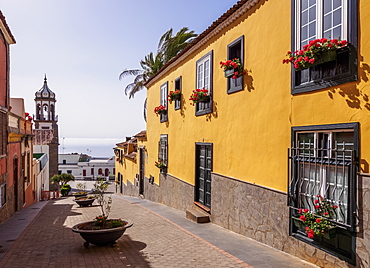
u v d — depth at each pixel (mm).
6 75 12836
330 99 5457
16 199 14969
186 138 12641
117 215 12688
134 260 6418
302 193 6012
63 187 34812
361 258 4754
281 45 6766
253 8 7887
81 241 8234
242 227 8227
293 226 6305
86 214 13609
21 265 6289
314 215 5406
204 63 10945
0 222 11398
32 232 9797
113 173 66438
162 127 15984
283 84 6676
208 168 10695
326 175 5523
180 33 24469
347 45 5125
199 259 6328
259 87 7578
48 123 40281
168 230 9180
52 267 6129
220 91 9672
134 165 23016
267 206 7137
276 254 6422
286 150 6551
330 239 5402
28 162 18812
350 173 4949
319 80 5668
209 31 10133
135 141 26266
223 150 9438
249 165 7973
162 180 15844
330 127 5395
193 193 11812
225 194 9219
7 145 12781
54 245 7914
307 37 6047
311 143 5922
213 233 8586
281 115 6727
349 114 5082
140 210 13797
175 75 14086
